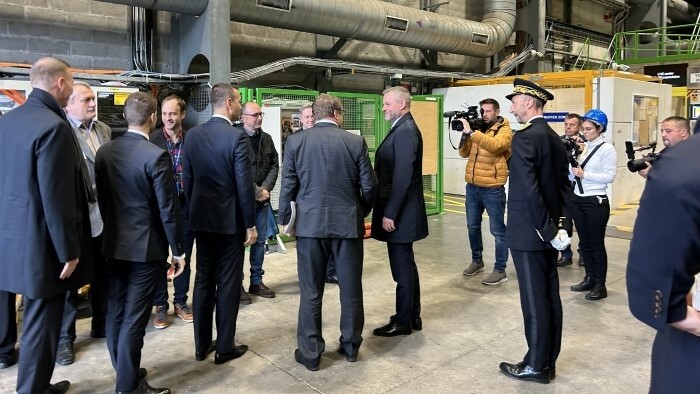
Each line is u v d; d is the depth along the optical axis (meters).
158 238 2.67
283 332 3.71
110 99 6.04
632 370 3.12
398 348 3.44
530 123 2.89
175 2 5.99
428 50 9.94
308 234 3.04
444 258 5.80
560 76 8.98
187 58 6.51
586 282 4.64
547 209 2.82
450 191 10.59
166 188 2.60
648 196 1.29
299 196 3.10
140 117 2.67
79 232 2.52
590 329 3.77
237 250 3.16
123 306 2.72
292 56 8.86
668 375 1.35
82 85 3.37
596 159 4.35
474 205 5.03
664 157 1.31
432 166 8.23
